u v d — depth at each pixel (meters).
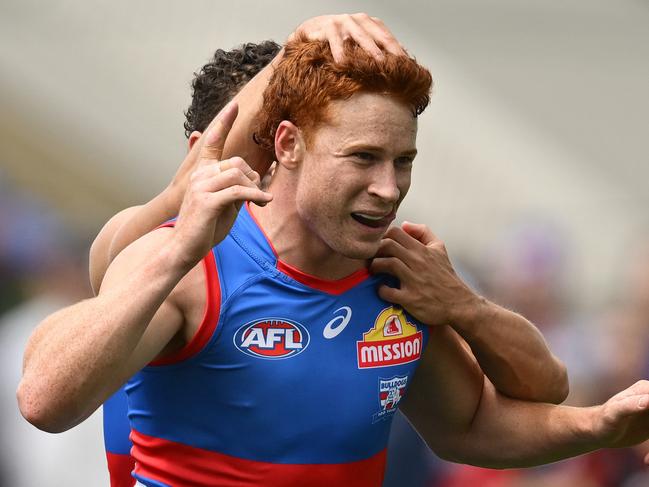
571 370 21.98
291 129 10.14
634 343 21.92
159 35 28.00
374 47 9.87
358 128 9.78
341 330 10.73
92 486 18.25
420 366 11.68
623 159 27.73
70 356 9.20
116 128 27.69
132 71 27.91
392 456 18.98
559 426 11.53
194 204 9.30
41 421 9.35
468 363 11.93
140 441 10.87
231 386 10.38
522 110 28.25
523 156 27.16
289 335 10.49
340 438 10.75
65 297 23.48
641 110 28.44
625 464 21.00
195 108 13.59
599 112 28.28
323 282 10.64
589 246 24.09
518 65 29.02
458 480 19.83
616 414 10.99
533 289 23.30
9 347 20.72
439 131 27.19
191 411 10.50
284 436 10.55
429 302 11.11
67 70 28.09
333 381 10.64
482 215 24.89
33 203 25.91
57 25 28.44
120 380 9.77
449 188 26.14
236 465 10.55
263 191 10.04
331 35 10.04
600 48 29.48
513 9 30.09
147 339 9.90
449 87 28.30
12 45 28.17
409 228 11.55
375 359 10.88
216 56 13.51
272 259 10.49
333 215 10.00
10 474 18.58
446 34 29.64
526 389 11.83
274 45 13.59
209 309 10.23
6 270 23.20
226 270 10.38
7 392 19.44
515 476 20.64
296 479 10.66
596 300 23.06
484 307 11.42
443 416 12.06
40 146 27.16
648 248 23.69
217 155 9.84
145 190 27.30
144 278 9.33
